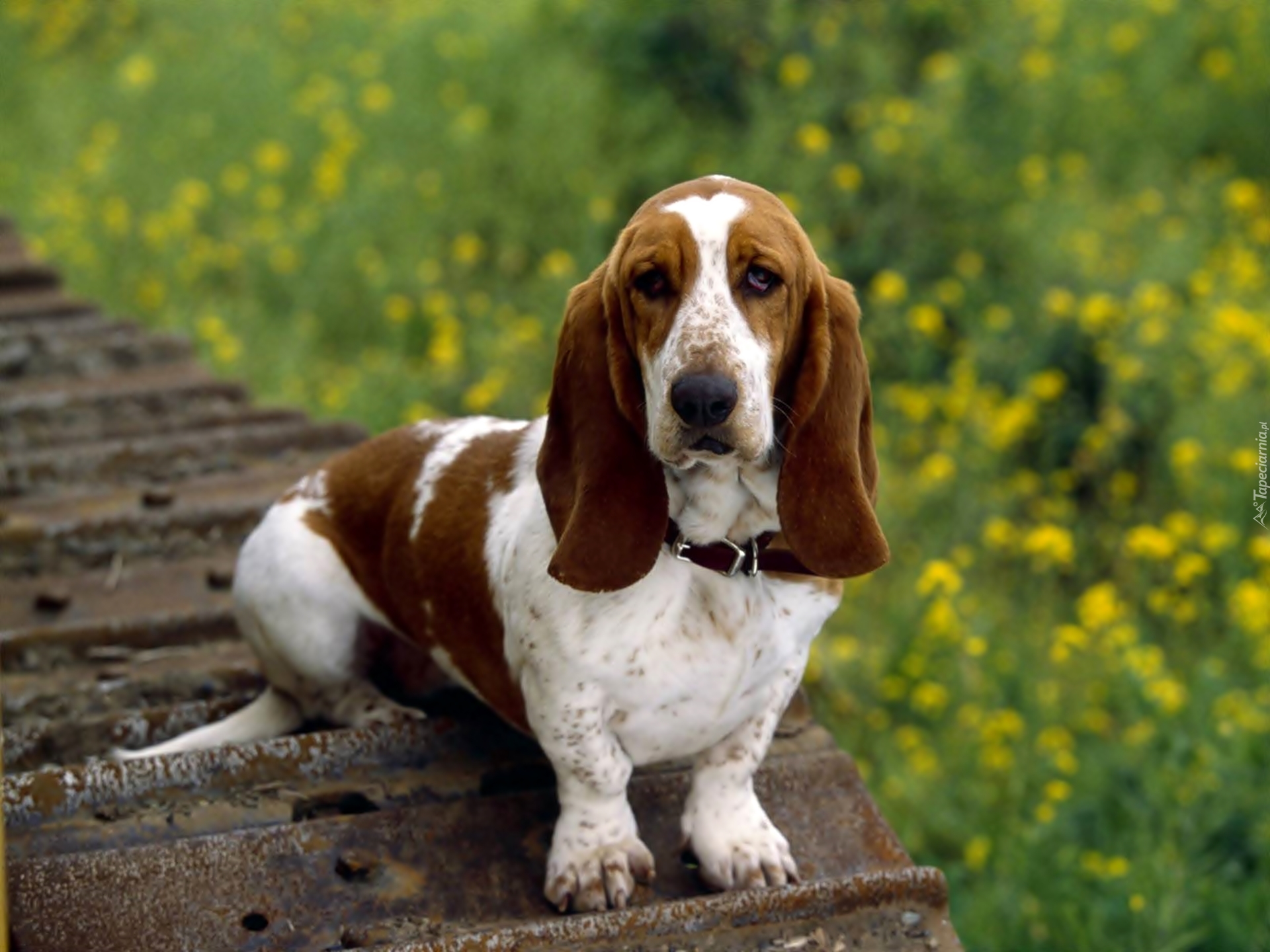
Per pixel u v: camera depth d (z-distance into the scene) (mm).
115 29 12672
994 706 5754
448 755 3328
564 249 9430
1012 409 6996
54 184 9938
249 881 2879
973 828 5246
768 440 2641
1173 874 4504
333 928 2826
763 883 2920
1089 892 4898
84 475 4969
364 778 3260
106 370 6105
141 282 8961
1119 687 5715
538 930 2688
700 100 10500
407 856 2973
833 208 9289
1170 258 8281
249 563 3545
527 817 3080
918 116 9461
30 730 3578
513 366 7887
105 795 3121
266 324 8727
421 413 7410
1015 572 6656
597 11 11055
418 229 9281
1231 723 5016
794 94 10008
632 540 2773
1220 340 7164
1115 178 9875
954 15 10641
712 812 2998
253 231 9297
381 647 3633
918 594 6180
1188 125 10023
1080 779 5391
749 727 3016
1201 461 6895
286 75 11078
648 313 2670
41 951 2713
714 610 2857
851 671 5906
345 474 3514
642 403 2760
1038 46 10305
